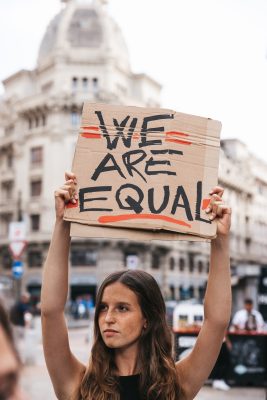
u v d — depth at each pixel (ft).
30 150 174.19
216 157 8.36
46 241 164.04
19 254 54.08
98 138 8.23
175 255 183.52
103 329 7.75
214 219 8.05
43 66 179.42
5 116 192.34
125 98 172.76
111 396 7.42
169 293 176.04
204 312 8.18
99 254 159.02
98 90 168.04
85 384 7.62
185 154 8.26
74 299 162.09
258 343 36.29
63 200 7.92
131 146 8.25
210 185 8.21
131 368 7.77
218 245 8.10
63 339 7.89
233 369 35.86
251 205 239.30
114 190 8.03
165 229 7.89
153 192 8.05
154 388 7.42
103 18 177.47
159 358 7.71
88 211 7.91
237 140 233.76
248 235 234.38
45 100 169.37
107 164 8.14
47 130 169.78
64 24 175.52
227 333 36.24
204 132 8.41
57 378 7.89
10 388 3.10
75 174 8.05
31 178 172.35
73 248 160.35
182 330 36.81
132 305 7.73
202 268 203.72
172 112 8.38
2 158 190.60
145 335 7.80
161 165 8.16
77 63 170.91
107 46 172.45
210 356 7.98
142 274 8.04
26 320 75.92
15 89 192.34
